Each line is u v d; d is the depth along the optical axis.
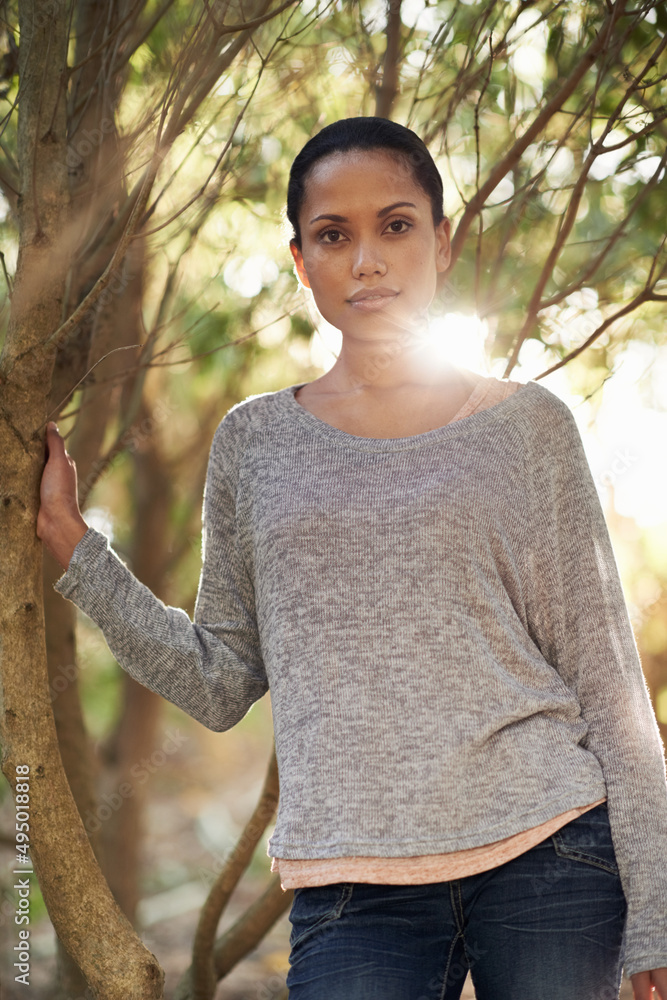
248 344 3.60
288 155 2.82
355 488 1.58
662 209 2.82
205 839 6.65
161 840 6.71
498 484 1.58
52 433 1.76
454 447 1.61
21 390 1.68
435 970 1.48
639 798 1.50
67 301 2.15
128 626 1.71
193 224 2.59
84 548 1.71
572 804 1.46
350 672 1.50
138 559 4.35
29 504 1.70
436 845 1.43
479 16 2.25
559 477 1.65
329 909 1.47
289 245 1.88
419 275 1.69
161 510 4.36
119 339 2.97
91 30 2.17
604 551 1.64
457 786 1.45
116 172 2.05
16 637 1.66
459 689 1.48
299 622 1.54
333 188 1.66
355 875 1.43
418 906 1.46
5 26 2.06
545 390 1.70
